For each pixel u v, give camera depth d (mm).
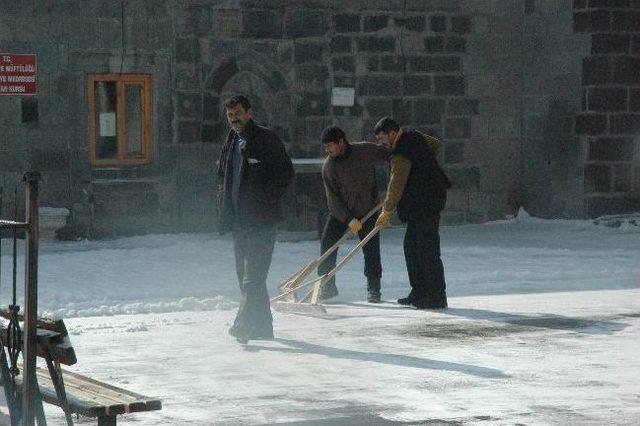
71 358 14023
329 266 30531
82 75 45000
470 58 51438
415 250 29094
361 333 25266
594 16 49781
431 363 21859
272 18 48219
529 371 21047
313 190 47875
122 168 45750
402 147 28375
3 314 15906
